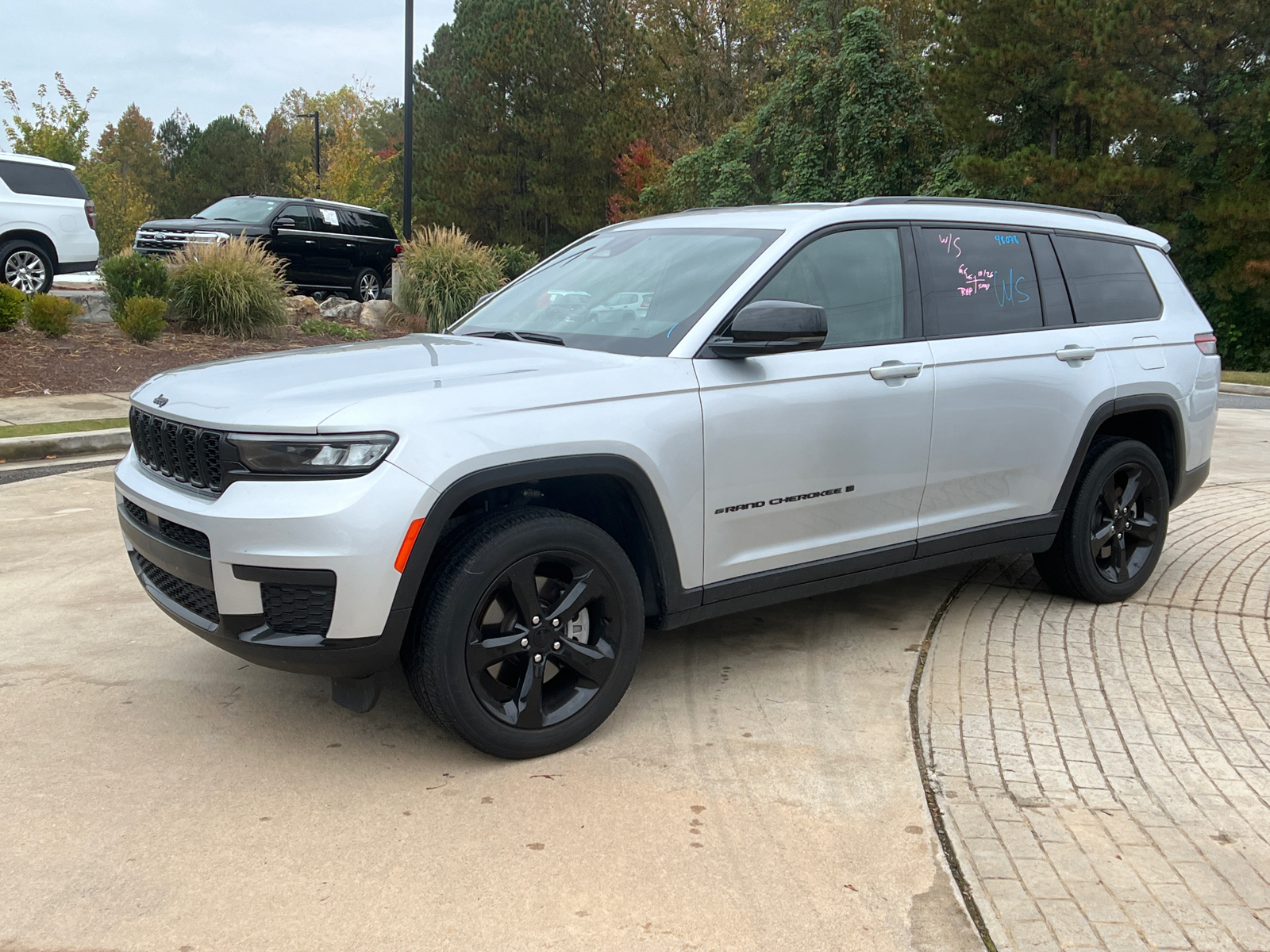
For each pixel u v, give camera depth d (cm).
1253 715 392
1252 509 739
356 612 306
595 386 347
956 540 452
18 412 995
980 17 2289
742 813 315
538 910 266
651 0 4566
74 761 342
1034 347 466
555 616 343
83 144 3919
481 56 3919
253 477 311
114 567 558
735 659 443
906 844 299
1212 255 2205
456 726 331
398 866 284
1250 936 259
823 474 400
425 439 313
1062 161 2152
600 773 340
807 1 3216
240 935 253
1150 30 2003
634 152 3969
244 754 350
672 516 363
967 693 408
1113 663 441
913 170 2842
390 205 5084
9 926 255
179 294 1451
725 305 382
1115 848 299
